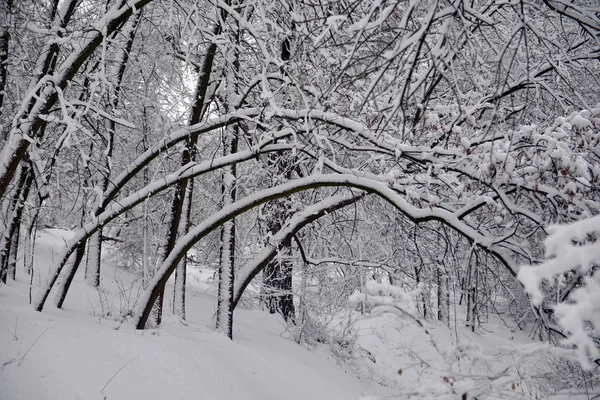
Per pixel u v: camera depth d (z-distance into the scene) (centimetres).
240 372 642
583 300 155
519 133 449
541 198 495
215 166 651
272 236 773
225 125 693
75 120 550
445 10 357
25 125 547
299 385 691
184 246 668
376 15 511
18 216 724
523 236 555
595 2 578
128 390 462
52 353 466
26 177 745
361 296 297
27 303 655
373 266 815
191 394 511
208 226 661
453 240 793
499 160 434
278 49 764
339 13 539
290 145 638
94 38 561
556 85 616
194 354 609
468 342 275
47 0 721
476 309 612
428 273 845
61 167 774
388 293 300
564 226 152
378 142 528
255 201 636
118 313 774
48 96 560
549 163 436
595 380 451
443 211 507
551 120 614
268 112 577
